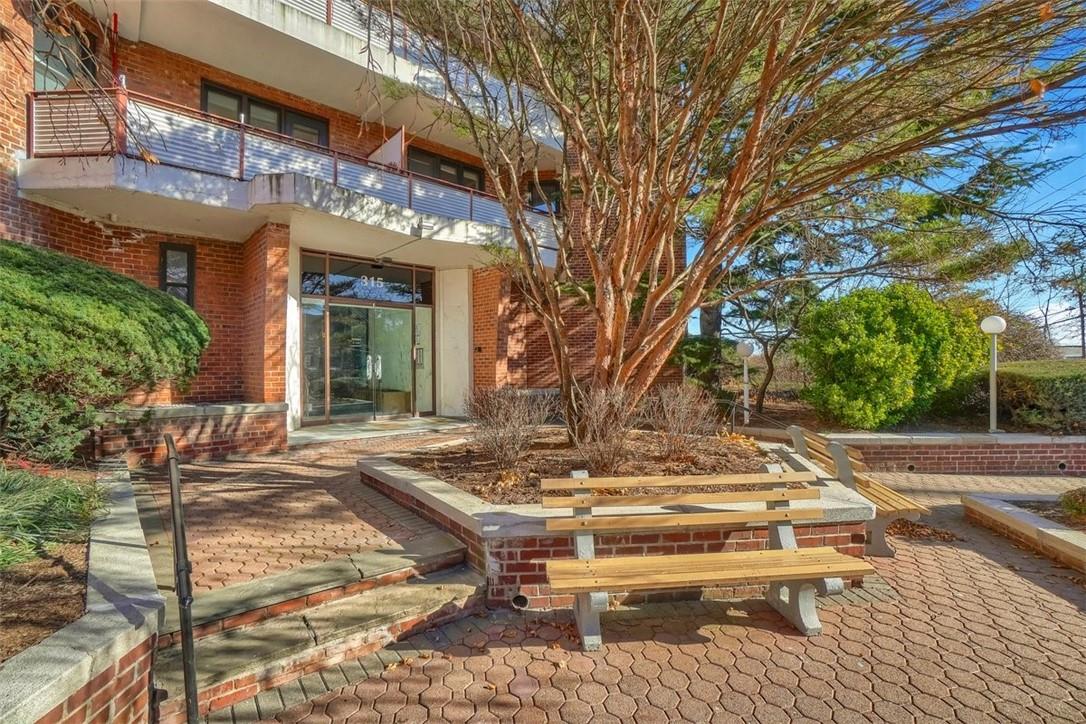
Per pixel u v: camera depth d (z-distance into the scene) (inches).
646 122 248.8
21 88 283.9
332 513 200.2
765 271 463.8
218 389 378.6
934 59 193.3
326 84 405.4
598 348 243.9
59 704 76.9
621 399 222.1
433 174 503.5
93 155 274.5
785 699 112.9
